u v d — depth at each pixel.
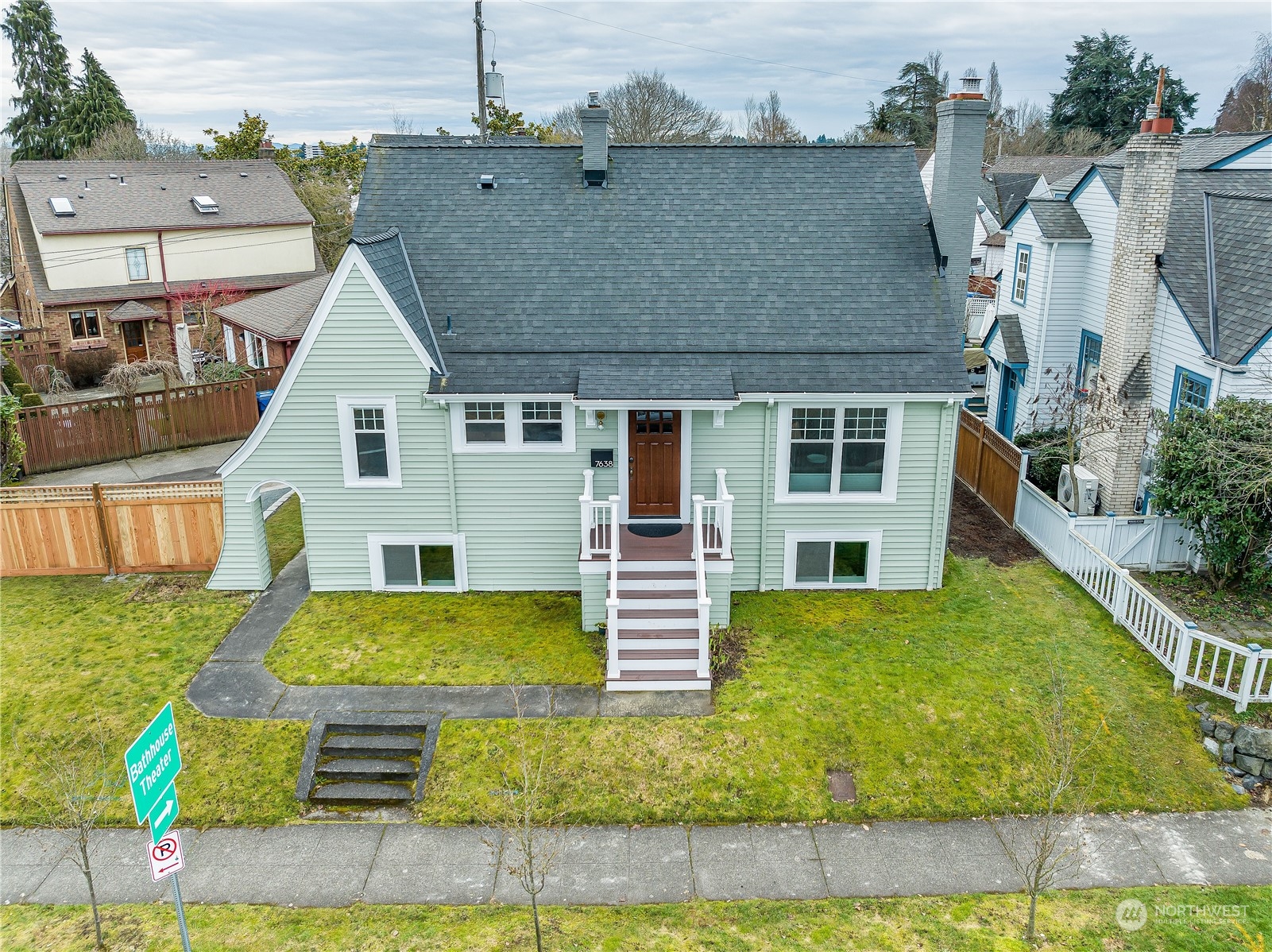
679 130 60.81
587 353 16.45
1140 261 18.94
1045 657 14.95
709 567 15.40
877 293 17.12
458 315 16.89
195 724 13.71
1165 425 16.70
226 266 38.34
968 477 22.61
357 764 13.04
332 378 16.05
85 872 10.27
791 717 13.69
